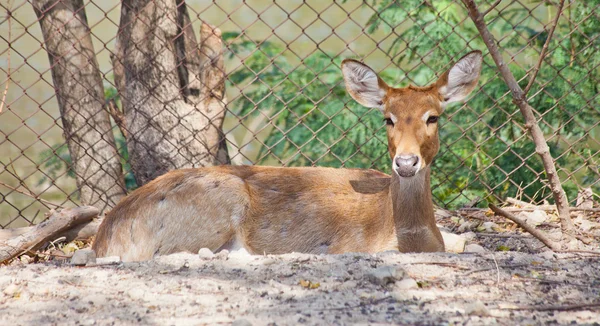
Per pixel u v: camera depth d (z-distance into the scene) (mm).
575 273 7746
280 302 6977
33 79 27125
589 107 12578
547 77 12727
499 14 11500
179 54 11656
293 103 14039
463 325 6352
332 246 9750
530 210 11055
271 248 9703
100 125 11633
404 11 12422
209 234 9422
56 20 11133
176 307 6895
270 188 9906
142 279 7637
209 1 33656
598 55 12633
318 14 11078
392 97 9367
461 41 13141
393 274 7406
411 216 9344
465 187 11555
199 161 11562
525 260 8141
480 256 8273
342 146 13469
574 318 6551
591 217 10891
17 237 9852
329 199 9898
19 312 6828
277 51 14461
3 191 19766
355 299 7031
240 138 24234
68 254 9711
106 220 9586
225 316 6645
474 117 12961
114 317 6680
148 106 11430
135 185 13562
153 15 11211
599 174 11570
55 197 19203
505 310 6719
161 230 9375
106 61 27062
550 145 12695
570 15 12438
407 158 8742
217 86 11672
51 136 23859
